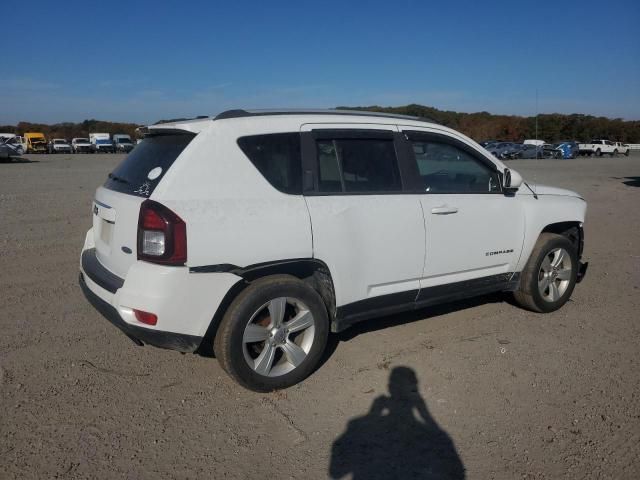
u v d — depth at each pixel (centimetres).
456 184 462
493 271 486
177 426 333
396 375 403
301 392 377
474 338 473
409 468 297
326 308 393
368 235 397
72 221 1001
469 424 340
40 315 509
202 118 385
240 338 351
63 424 331
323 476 290
